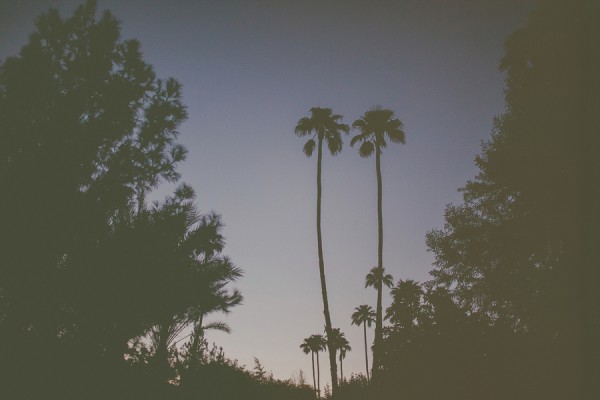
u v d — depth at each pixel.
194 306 9.33
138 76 10.70
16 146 8.62
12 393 7.38
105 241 8.52
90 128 9.21
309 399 20.00
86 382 8.02
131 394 8.61
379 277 32.47
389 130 36.06
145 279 8.39
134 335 8.71
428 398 11.30
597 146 13.98
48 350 7.77
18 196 8.12
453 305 12.67
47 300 7.90
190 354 10.38
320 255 33.66
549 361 11.03
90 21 10.46
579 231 13.52
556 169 14.62
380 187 35.38
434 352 11.62
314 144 37.06
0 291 7.93
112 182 9.31
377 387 13.15
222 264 9.43
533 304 14.20
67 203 8.45
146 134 10.37
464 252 18.56
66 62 9.93
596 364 10.81
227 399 11.74
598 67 14.59
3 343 7.61
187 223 9.23
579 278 12.96
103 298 8.06
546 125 15.11
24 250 7.98
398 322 12.85
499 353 11.16
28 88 9.02
